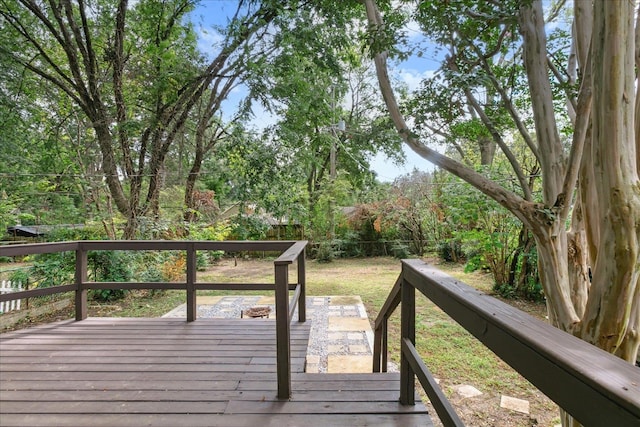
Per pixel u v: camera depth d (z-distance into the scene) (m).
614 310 1.94
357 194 13.32
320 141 9.09
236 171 8.04
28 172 8.66
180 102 7.83
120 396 1.90
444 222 10.11
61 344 2.66
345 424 1.62
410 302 1.68
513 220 6.07
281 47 7.29
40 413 1.74
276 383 2.03
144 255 7.02
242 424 1.63
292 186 8.54
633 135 1.91
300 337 2.80
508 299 6.27
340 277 8.83
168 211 9.25
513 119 3.51
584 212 2.39
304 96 7.67
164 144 7.99
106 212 7.70
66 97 8.83
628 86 1.86
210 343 2.68
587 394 0.53
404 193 11.88
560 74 3.33
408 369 1.73
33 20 7.49
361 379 2.07
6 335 2.85
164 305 6.17
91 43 7.26
